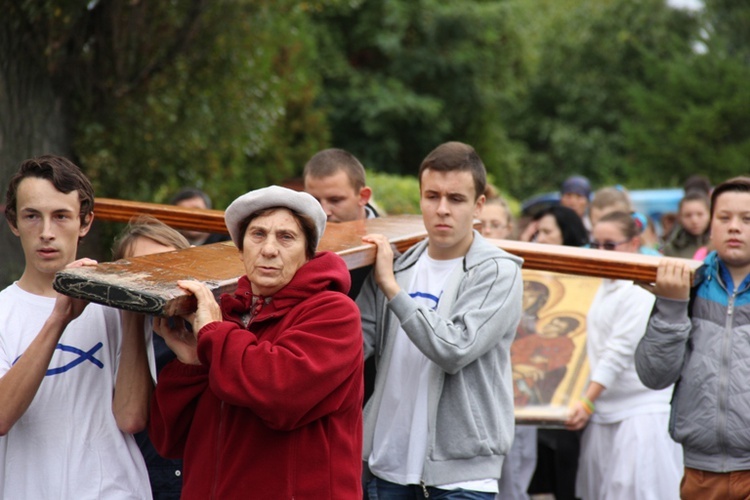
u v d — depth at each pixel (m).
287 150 23.70
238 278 5.28
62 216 5.48
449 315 6.70
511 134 52.22
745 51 46.47
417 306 6.43
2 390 5.18
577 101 51.53
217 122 16.38
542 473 10.25
